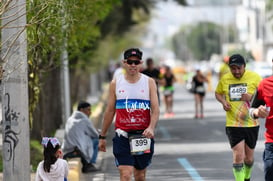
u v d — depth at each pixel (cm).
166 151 4022
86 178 3166
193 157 3731
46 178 2259
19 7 2089
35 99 3406
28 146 2158
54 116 5059
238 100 2492
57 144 2270
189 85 12069
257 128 2506
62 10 2812
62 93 4741
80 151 3262
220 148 4094
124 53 2059
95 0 3766
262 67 9356
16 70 2111
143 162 2073
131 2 7456
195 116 6388
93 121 5375
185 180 2997
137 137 2025
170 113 6644
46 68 3525
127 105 2047
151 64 4491
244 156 2553
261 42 17662
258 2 18075
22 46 2116
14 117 2127
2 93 2144
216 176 3075
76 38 3581
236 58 2475
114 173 3309
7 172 2152
